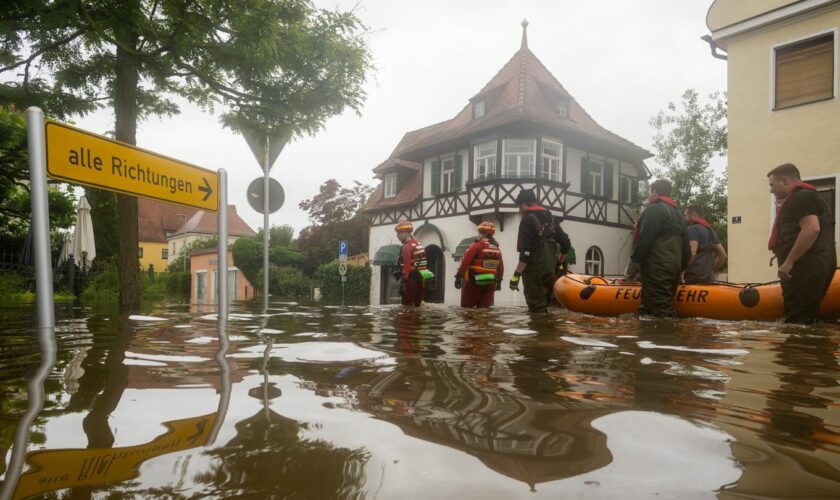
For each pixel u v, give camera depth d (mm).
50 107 7457
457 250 18344
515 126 17141
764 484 615
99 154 2453
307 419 900
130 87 6043
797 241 3867
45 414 933
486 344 2148
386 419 901
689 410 993
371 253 24328
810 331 2996
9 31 4836
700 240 6020
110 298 11047
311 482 610
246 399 1062
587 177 19219
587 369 1500
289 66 6543
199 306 6582
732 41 11508
